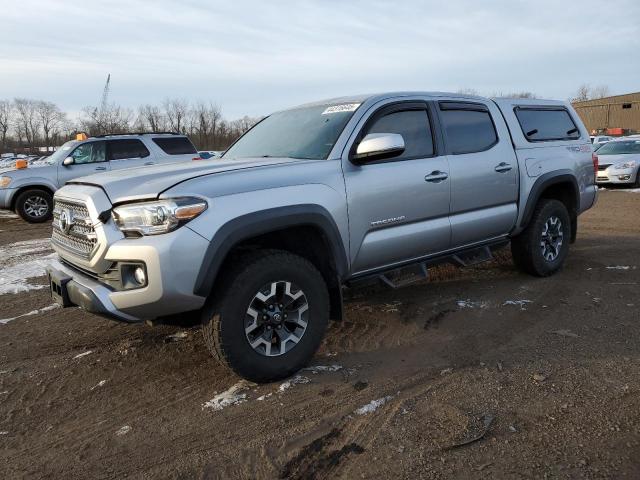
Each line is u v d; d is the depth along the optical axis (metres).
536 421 2.88
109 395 3.34
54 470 2.60
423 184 4.16
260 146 4.40
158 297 2.92
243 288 3.14
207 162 3.88
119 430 2.93
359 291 5.35
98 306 3.04
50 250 8.12
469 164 4.56
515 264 5.73
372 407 3.08
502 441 2.71
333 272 3.68
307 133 4.13
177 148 12.61
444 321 4.47
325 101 4.57
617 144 16.09
